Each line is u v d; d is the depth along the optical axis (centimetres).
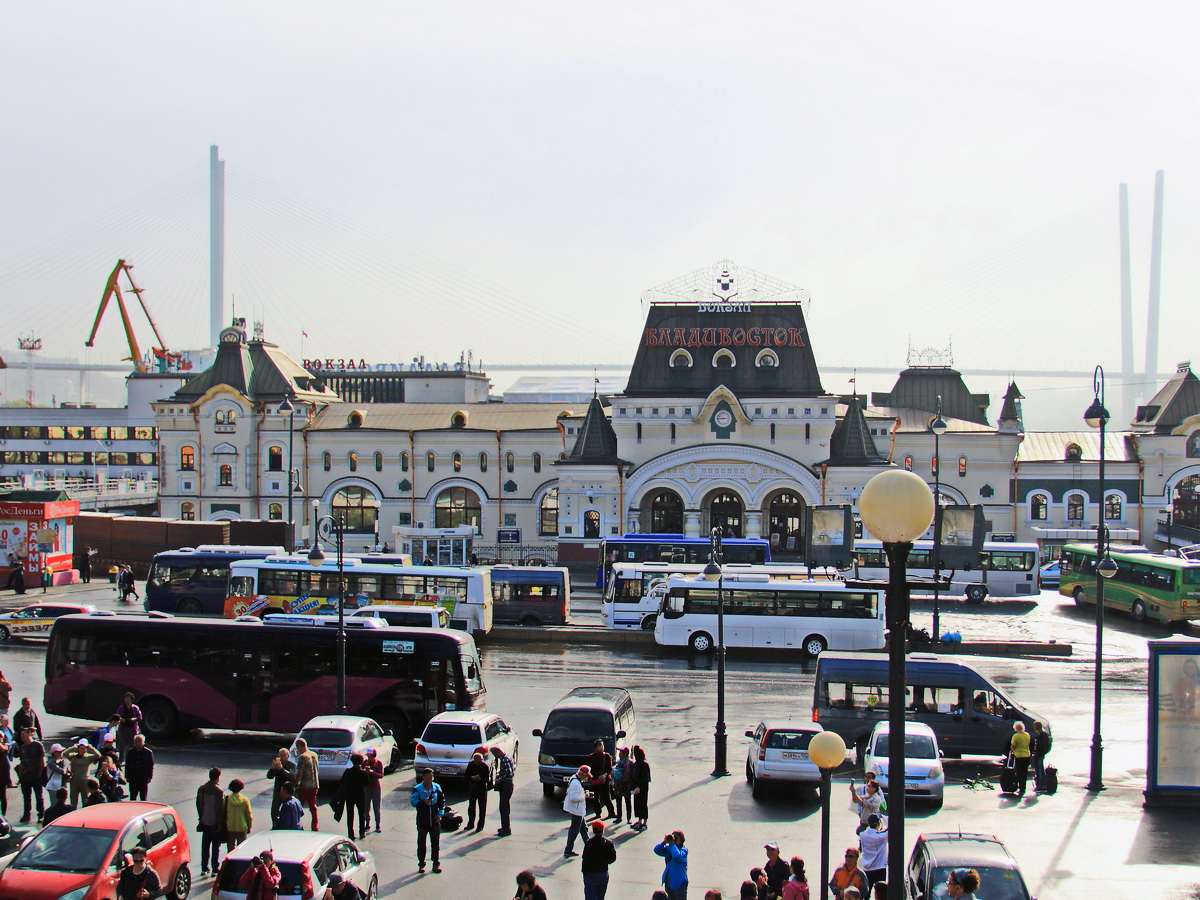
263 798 3697
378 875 2994
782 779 3681
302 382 11938
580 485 9781
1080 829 3472
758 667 6128
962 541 8481
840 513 7712
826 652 4497
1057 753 4412
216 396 11150
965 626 7419
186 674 4538
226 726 4516
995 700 4322
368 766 3328
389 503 11062
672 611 6494
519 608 7200
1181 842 3353
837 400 10925
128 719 3916
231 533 9306
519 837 3344
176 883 2706
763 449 9675
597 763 3441
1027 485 10775
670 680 5716
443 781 3806
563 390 17750
